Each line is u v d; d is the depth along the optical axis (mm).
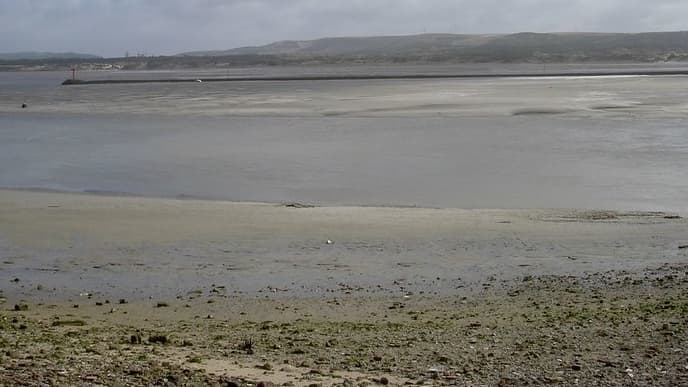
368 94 80312
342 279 16078
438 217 22219
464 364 9500
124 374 8305
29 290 15625
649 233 19734
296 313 13516
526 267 16703
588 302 13523
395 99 71250
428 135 42969
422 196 26438
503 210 23406
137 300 14812
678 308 12383
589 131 42375
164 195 27375
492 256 17734
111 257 18141
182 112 61406
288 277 16297
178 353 9938
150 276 16547
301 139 42281
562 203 24812
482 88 88000
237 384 8094
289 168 32625
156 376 8297
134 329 12133
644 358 9555
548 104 60719
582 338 10672
